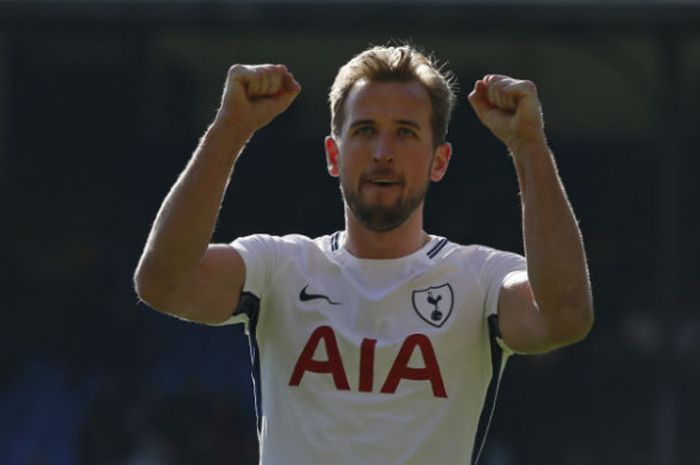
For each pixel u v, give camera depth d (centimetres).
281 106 809
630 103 2991
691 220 3033
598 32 2864
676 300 2991
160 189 3059
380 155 814
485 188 2973
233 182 3038
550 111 3002
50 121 3042
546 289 794
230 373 2922
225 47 3005
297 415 822
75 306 3044
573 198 3017
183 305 816
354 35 2944
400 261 839
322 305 834
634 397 3008
